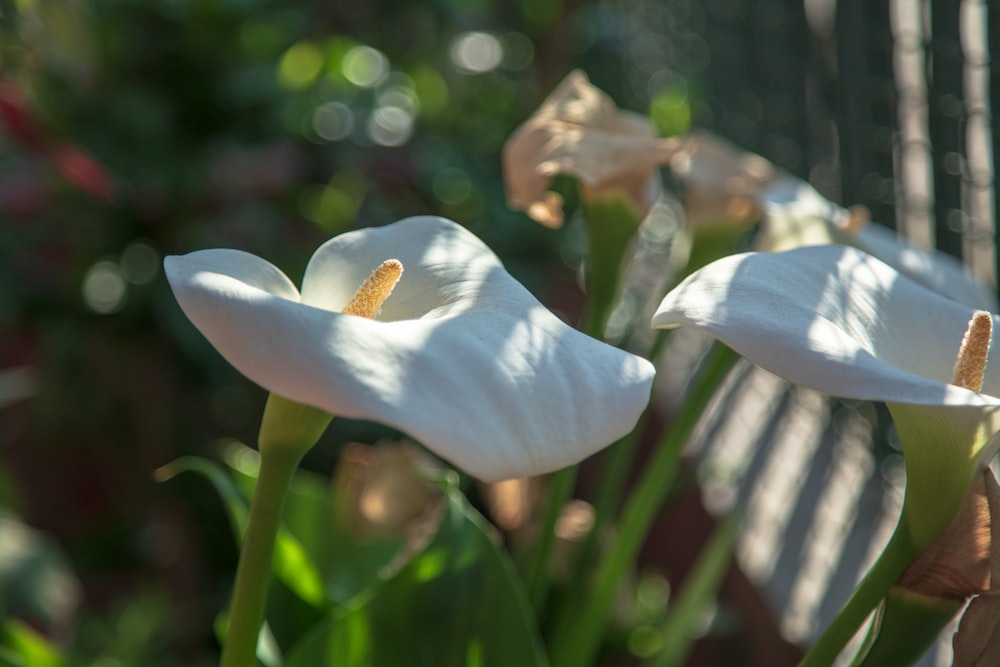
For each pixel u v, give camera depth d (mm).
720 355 676
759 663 982
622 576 693
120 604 1298
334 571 771
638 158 650
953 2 846
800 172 1274
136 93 1283
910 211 1000
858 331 479
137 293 1425
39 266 1443
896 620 489
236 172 1432
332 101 1563
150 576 1546
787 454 1222
